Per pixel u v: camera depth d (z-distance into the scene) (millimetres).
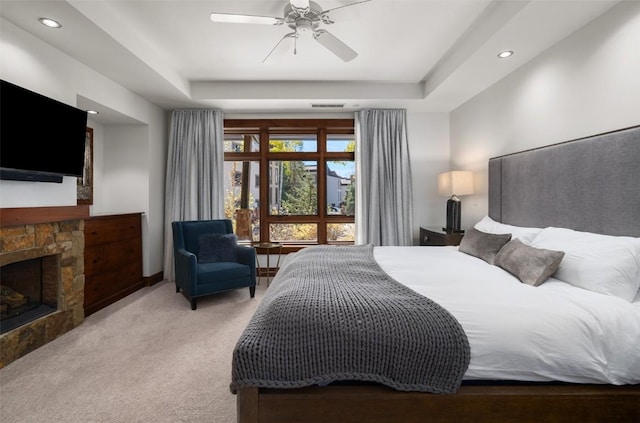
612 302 1416
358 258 2453
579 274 1690
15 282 2572
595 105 2176
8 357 2146
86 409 1681
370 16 2529
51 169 2480
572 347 1239
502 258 2150
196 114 4371
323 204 4730
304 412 1233
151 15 2508
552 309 1354
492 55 2760
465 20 2588
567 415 1234
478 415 1230
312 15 2191
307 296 1455
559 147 2371
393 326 1264
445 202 4562
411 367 1232
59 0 2006
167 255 4336
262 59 3309
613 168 1929
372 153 4379
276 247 4234
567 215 2293
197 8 2426
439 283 1764
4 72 2211
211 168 4402
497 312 1339
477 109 3777
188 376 1999
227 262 3621
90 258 3104
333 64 3441
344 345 1243
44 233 2467
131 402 1739
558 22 2232
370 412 1234
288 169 4766
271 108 4359
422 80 3938
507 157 3057
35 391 1837
